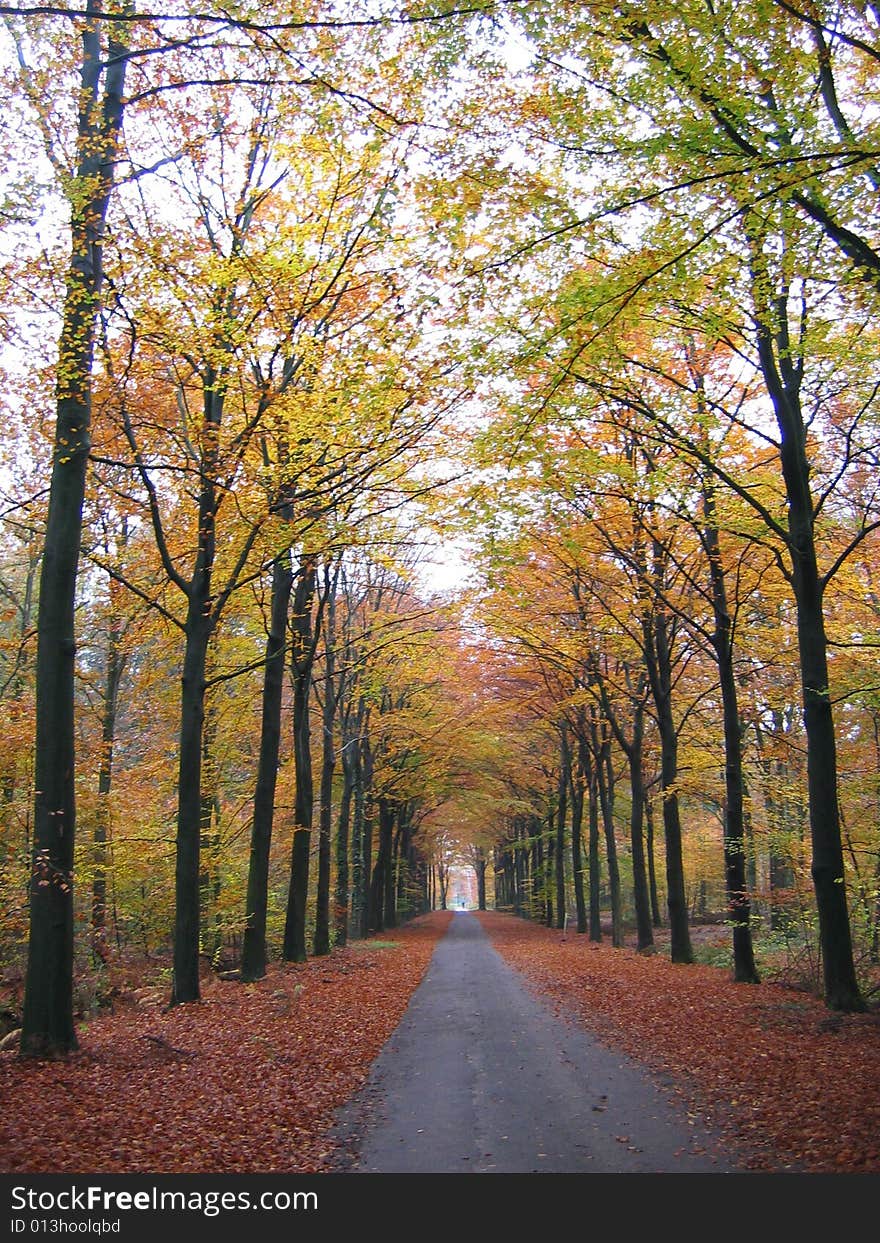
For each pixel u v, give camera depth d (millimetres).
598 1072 8992
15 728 15008
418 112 8133
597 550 17219
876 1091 7137
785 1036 9867
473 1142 6664
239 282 11219
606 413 15734
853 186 7652
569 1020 12578
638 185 8430
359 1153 6473
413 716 28797
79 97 10078
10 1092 7488
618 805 35188
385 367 11289
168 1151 6320
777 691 19562
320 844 23297
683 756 21219
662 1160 6031
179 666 20031
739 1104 7289
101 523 14961
